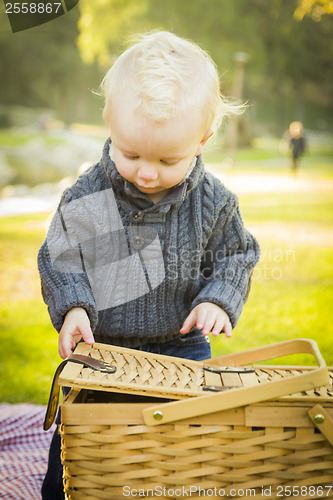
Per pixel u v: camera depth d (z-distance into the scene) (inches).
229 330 57.2
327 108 1326.3
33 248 244.8
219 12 650.8
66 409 45.3
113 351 53.4
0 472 79.4
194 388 48.1
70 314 54.4
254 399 44.9
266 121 1218.0
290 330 133.3
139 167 52.5
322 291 165.8
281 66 877.8
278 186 448.5
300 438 46.1
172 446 45.6
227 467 46.1
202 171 60.6
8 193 441.1
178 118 51.3
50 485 59.2
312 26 977.5
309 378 45.1
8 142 557.3
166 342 64.2
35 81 1051.9
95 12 649.6
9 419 94.3
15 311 163.3
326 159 717.9
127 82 52.5
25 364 120.8
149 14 641.6
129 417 45.3
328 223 291.1
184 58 54.7
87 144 559.8
